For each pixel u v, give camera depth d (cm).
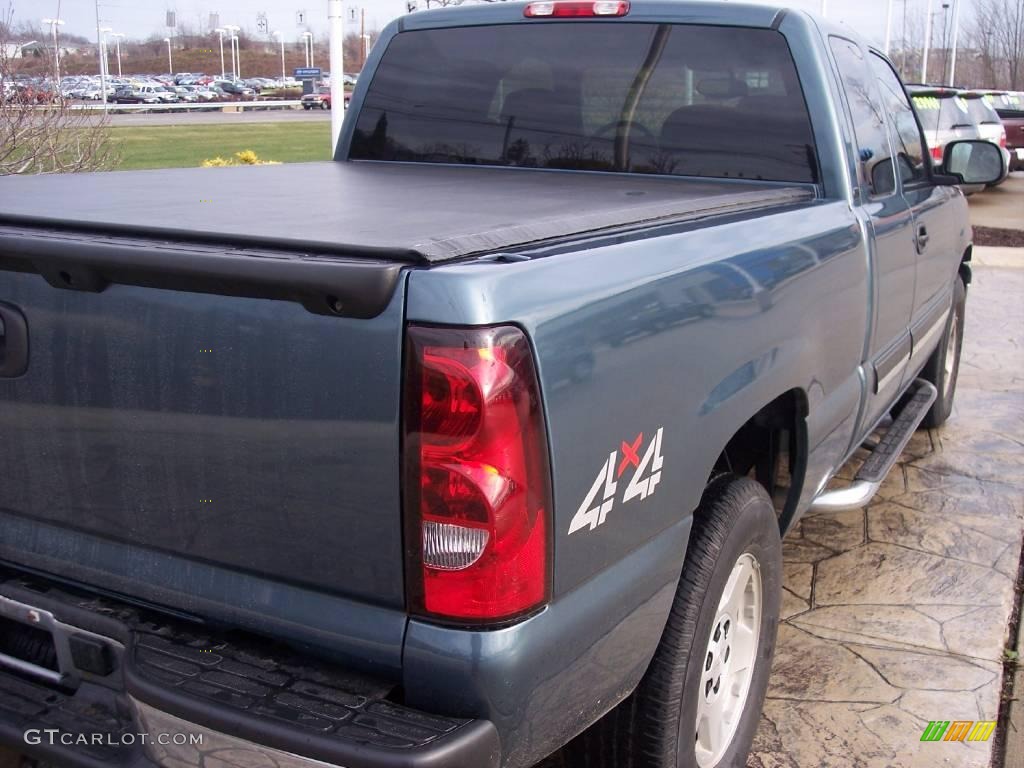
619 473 209
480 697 186
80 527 220
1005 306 1017
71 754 203
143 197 273
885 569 437
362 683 194
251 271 181
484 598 184
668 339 221
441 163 416
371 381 181
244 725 182
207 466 200
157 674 195
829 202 339
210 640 207
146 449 205
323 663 200
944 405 611
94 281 199
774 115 355
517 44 396
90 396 208
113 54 12075
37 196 270
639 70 375
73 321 206
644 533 222
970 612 400
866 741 318
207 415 196
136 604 217
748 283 256
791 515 330
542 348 186
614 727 244
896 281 398
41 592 223
